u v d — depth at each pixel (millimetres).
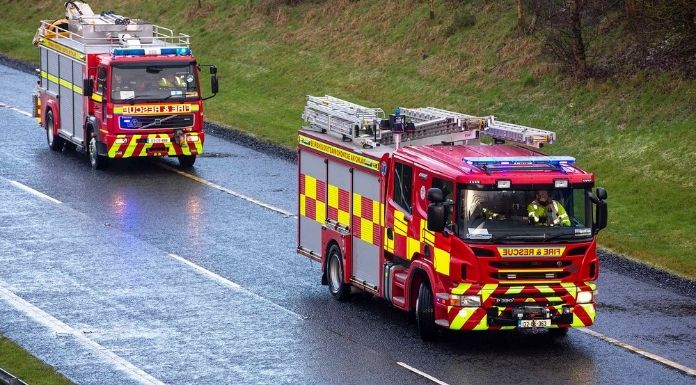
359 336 31234
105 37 55344
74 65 54938
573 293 29516
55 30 59031
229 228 43188
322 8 77125
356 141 33875
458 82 62250
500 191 29328
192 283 36281
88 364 29078
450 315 29312
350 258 33938
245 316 33062
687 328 32125
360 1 75938
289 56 73312
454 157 30766
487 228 29172
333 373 28328
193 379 27953
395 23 71375
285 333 31484
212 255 39531
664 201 44875
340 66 69625
